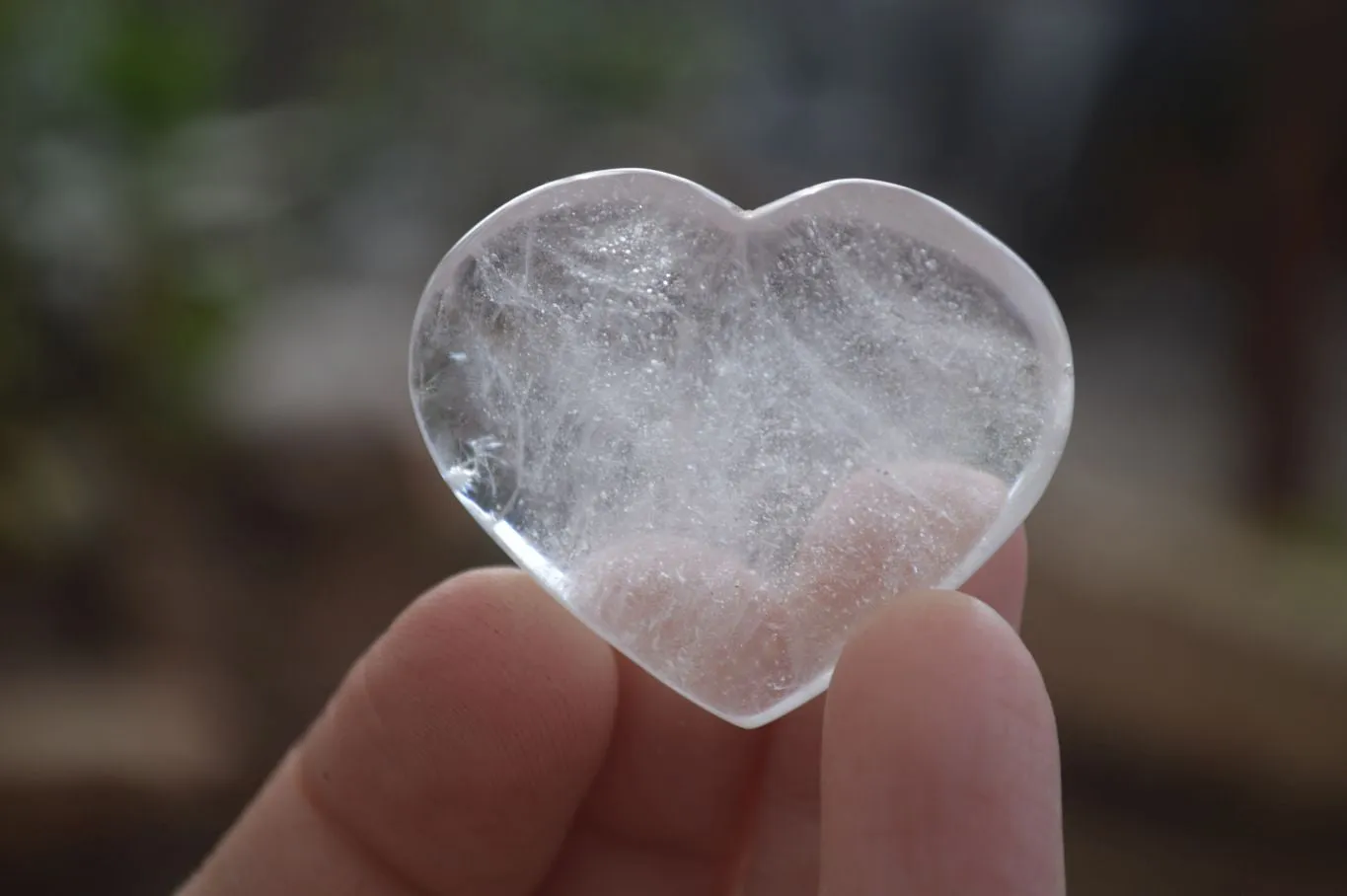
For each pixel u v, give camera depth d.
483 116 0.40
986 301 0.17
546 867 0.19
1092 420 0.39
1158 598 0.31
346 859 0.19
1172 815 0.30
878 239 0.17
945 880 0.16
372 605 0.30
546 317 0.17
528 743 0.18
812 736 0.19
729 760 0.19
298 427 0.31
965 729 0.16
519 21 0.40
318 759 0.19
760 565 0.17
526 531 0.18
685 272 0.17
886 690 0.16
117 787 0.25
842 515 0.17
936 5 0.40
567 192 0.17
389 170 0.39
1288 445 0.35
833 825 0.16
